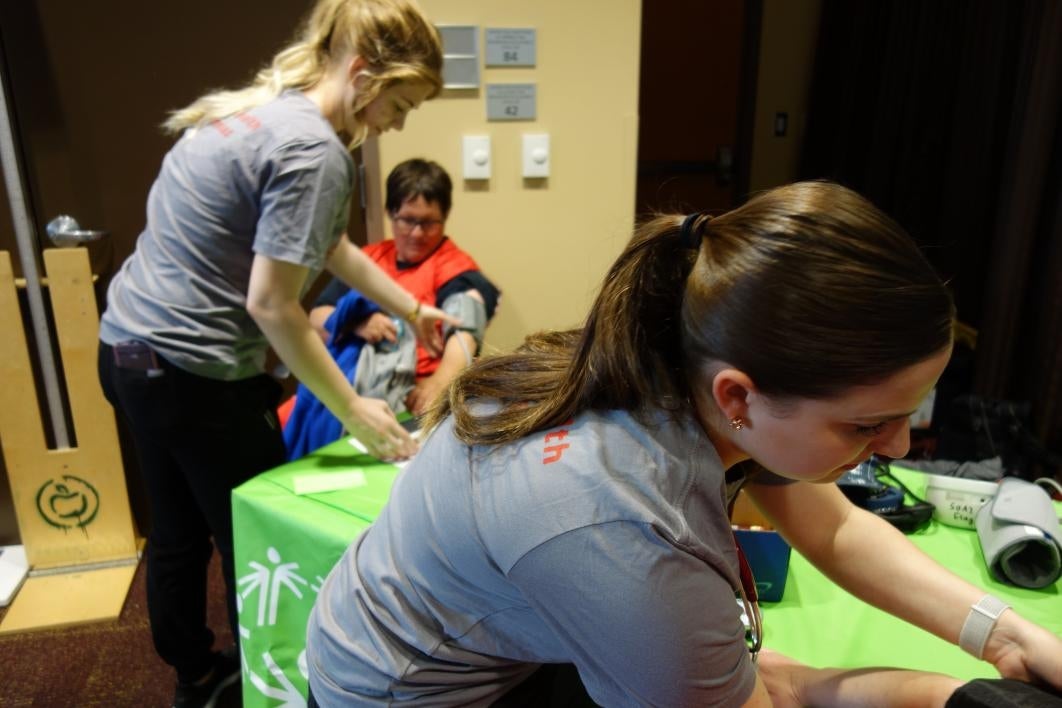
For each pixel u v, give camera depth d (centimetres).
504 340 229
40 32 214
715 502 64
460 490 68
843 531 90
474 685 79
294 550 118
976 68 243
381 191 215
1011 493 112
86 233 204
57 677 186
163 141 229
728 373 58
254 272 129
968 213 249
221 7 223
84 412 214
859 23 309
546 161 214
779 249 54
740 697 62
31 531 221
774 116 358
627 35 207
